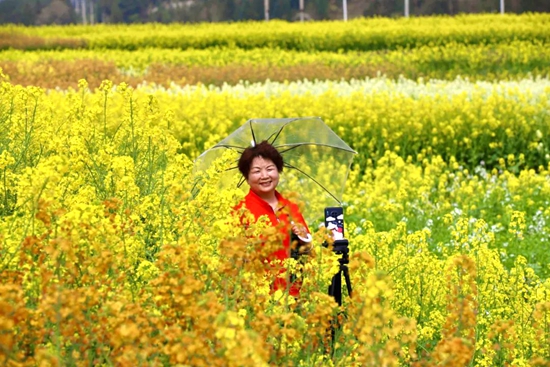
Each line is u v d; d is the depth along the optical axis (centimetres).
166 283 431
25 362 388
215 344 404
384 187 1380
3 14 12306
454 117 1888
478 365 619
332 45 4606
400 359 564
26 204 525
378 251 773
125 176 635
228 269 464
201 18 11475
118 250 532
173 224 628
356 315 454
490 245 1091
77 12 13388
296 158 743
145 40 4994
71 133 799
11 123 833
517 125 1803
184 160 725
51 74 2808
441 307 718
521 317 690
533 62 3566
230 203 565
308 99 2027
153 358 419
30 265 468
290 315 423
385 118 1809
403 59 3691
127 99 840
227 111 1912
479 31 4559
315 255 530
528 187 1420
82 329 427
